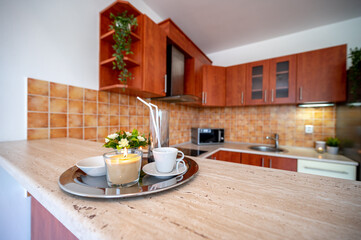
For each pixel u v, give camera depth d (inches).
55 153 25.4
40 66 39.3
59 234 20.3
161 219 9.4
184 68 81.3
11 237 36.0
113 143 19.6
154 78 51.9
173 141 86.9
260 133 91.5
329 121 75.2
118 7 46.9
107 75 52.9
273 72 76.3
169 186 13.1
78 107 46.1
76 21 46.2
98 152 26.9
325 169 59.4
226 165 21.3
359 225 8.9
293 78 71.7
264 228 8.6
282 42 88.2
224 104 88.7
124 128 58.4
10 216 35.8
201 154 66.1
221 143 96.7
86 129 47.6
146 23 48.8
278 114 87.0
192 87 79.4
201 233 8.1
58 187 13.4
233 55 101.5
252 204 11.2
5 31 34.3
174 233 8.1
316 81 67.3
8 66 34.8
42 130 39.3
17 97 36.2
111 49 54.4
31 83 37.6
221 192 13.1
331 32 77.2
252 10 67.7
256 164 73.2
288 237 7.9
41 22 39.6
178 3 64.4
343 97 62.6
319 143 70.6
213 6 65.7
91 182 15.0
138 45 49.1
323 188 14.2
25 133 37.4
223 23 76.9
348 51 73.0
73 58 45.4
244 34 86.4
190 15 71.3
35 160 21.1
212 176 17.0
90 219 9.3
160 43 54.6
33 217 27.4
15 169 17.8
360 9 66.6
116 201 11.5
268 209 10.5
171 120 85.4
